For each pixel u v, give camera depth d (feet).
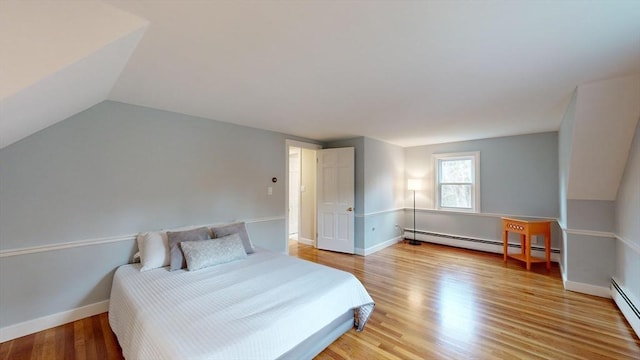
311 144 16.14
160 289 6.73
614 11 4.18
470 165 16.67
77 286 7.98
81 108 7.64
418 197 18.74
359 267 12.98
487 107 9.45
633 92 6.97
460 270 12.50
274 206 13.73
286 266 8.60
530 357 6.24
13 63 4.09
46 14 4.21
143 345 4.91
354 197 15.51
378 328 7.51
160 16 4.32
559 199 12.89
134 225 9.07
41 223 7.40
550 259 13.50
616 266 9.06
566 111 9.71
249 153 12.61
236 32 4.80
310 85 7.41
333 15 4.31
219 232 9.89
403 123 11.99
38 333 7.25
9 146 6.95
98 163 8.34
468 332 7.30
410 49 5.46
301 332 5.73
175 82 7.14
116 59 5.34
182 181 10.26
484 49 5.46
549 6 4.09
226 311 5.63
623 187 8.36
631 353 6.34
